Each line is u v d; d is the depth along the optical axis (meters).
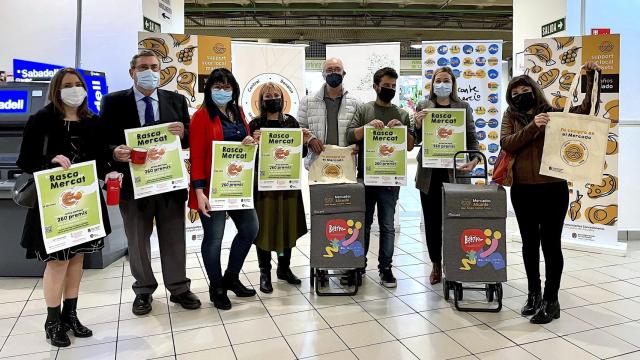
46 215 2.31
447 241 2.90
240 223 3.10
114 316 2.94
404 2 10.01
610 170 4.26
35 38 4.57
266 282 3.34
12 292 3.41
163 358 2.39
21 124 3.46
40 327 2.80
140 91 2.81
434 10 10.02
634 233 4.80
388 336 2.60
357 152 3.34
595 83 2.56
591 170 2.50
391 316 2.88
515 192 2.82
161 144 2.77
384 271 3.43
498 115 5.13
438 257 3.41
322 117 3.35
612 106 4.20
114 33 4.64
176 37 4.29
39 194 2.28
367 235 3.46
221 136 2.92
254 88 4.87
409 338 2.57
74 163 2.44
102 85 4.14
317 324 2.78
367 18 10.84
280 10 10.05
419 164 3.43
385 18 10.85
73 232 2.39
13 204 3.65
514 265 3.94
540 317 2.73
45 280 2.52
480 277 2.87
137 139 2.69
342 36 11.77
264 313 2.95
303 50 4.95
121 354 2.44
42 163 2.36
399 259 4.16
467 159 3.33
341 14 10.59
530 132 2.62
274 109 3.17
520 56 5.37
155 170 2.76
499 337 2.57
